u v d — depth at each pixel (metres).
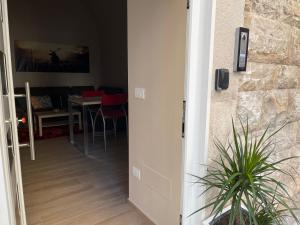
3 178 0.98
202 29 1.32
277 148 2.04
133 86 2.02
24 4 5.32
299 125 2.27
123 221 2.03
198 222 1.50
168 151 1.70
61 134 4.67
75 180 2.77
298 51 2.03
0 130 0.96
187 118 1.42
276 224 1.29
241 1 1.42
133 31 1.92
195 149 1.46
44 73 5.79
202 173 1.44
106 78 6.45
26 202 2.28
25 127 4.48
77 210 2.18
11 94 1.10
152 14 1.70
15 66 5.38
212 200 1.47
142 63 1.87
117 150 3.85
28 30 5.45
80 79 6.37
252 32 1.57
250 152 1.27
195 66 1.37
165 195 1.79
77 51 6.21
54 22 5.77
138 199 2.16
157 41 1.68
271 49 1.75
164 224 1.85
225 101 1.48
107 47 6.17
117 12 5.36
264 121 1.85
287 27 1.84
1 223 1.00
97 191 2.52
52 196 2.41
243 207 1.39
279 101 1.96
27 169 3.05
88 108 4.30
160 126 1.76
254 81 1.68
